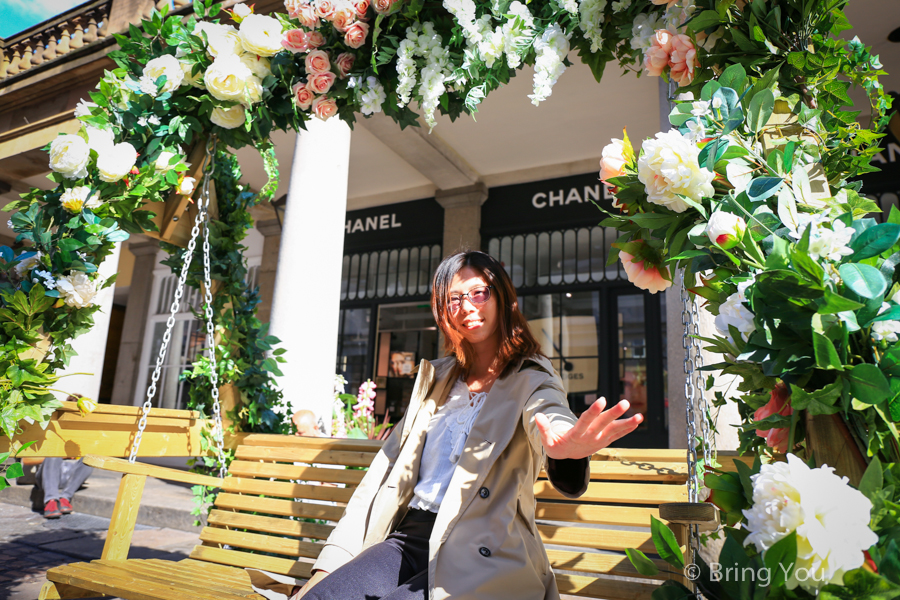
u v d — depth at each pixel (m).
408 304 8.32
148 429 2.73
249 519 2.53
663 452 2.01
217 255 3.16
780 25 1.56
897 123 5.50
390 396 8.23
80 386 5.84
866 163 1.69
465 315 1.81
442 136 6.75
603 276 7.16
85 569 1.99
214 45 2.43
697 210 1.36
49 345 2.38
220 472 2.87
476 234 7.69
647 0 1.83
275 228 8.58
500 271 1.87
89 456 2.18
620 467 2.00
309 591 1.46
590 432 1.16
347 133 4.58
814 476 0.94
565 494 1.40
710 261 1.34
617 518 1.91
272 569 2.35
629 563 1.83
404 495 1.76
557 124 6.43
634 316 7.04
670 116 1.44
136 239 10.05
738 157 1.33
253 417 3.10
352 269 8.78
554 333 7.30
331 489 2.46
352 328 8.67
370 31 2.32
